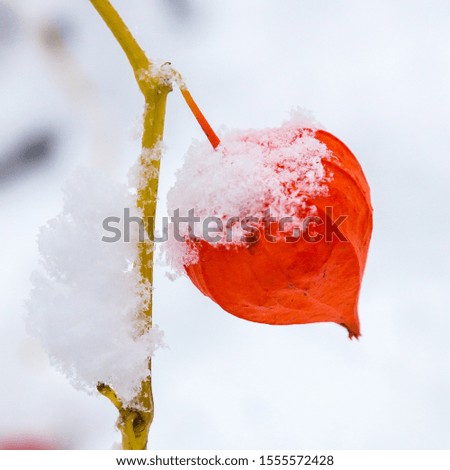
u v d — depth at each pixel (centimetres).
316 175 35
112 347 36
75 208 36
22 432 51
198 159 35
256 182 35
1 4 66
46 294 36
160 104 35
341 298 36
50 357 36
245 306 36
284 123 37
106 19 35
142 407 36
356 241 35
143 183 36
